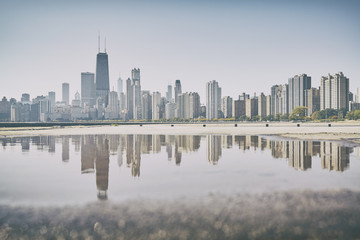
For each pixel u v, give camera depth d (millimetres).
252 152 29828
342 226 9273
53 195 12898
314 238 8492
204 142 43562
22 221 9836
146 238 8523
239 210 10680
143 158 25781
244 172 18359
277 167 20281
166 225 9383
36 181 15922
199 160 24406
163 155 27828
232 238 8484
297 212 10461
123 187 14312
